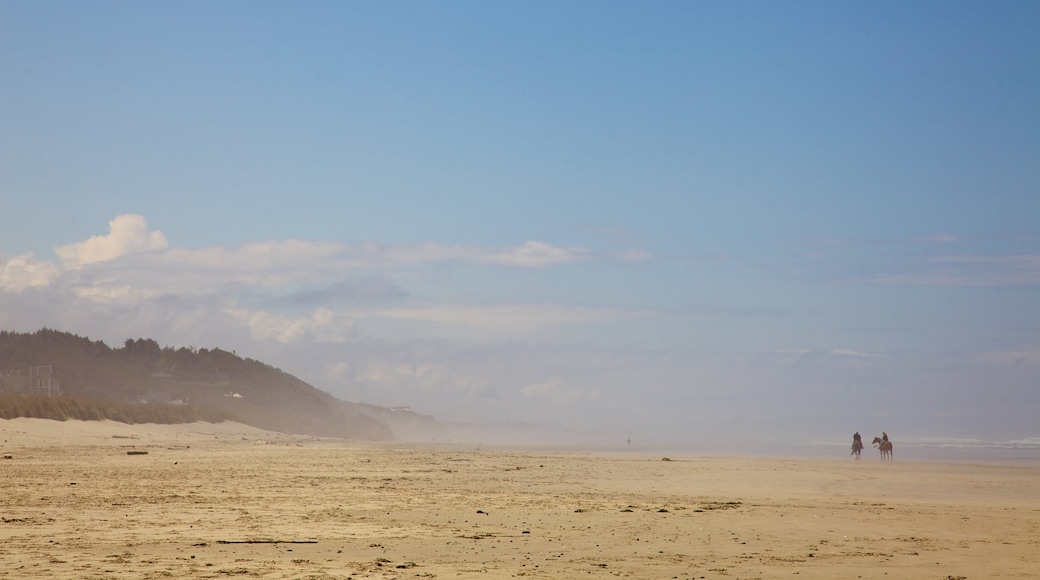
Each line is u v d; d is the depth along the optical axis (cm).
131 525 1805
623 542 1673
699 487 3188
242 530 1759
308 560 1403
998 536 1847
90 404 8850
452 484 3156
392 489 2856
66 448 5812
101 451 5509
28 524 1805
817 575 1347
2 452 5094
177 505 2219
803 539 1750
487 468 4269
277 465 4212
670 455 6650
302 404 17262
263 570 1302
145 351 17100
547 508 2281
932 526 2016
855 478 3794
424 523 1925
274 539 1641
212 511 2092
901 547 1659
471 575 1298
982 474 4147
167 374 16288
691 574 1340
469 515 2095
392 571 1320
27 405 7769
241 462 4444
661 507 2350
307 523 1892
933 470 4459
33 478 3094
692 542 1684
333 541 1630
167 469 3747
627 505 2392
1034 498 2942
